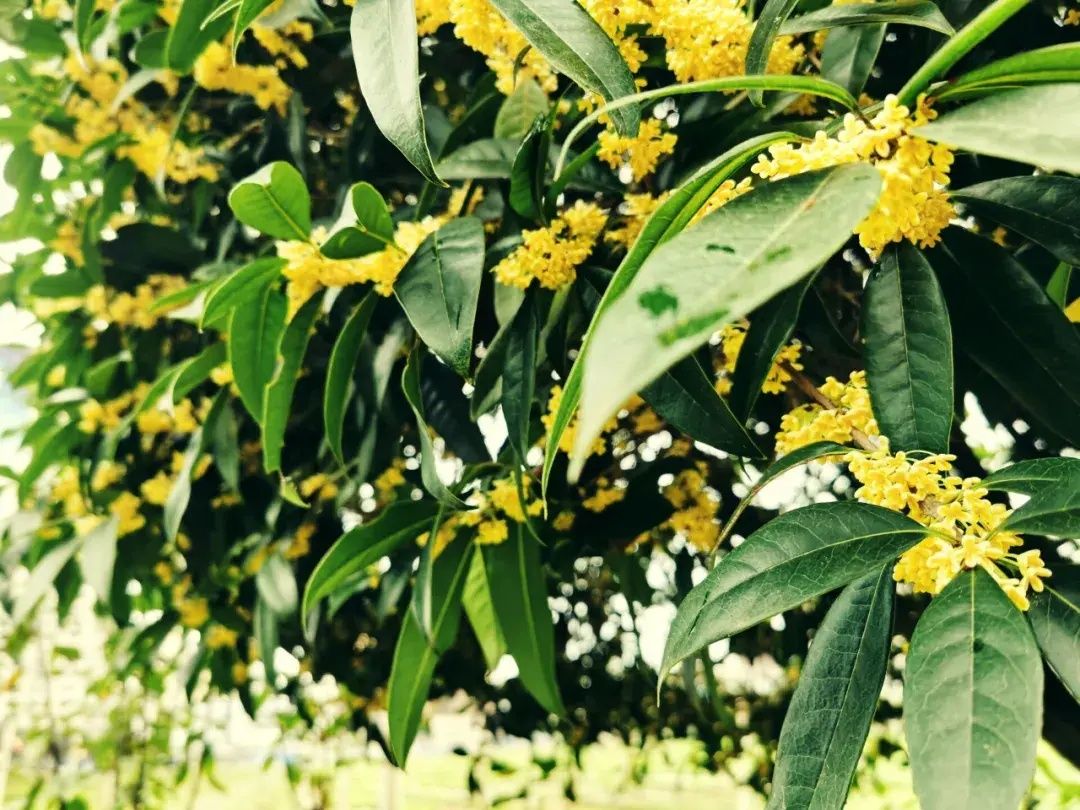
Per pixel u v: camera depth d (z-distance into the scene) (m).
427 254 0.45
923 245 0.36
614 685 1.31
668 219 0.28
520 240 0.55
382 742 1.10
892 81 0.59
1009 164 0.51
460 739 2.81
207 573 0.96
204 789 2.54
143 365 0.94
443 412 0.69
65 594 1.05
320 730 1.58
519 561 0.71
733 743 1.41
